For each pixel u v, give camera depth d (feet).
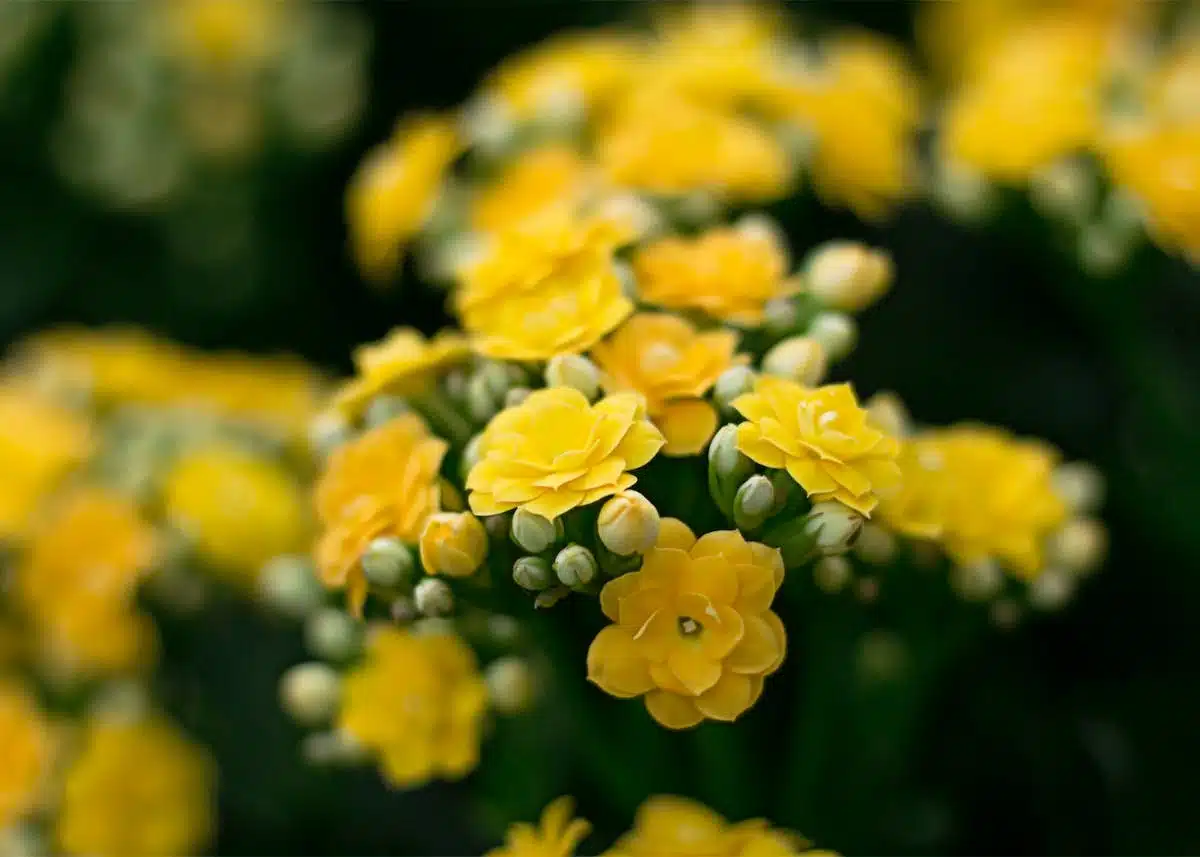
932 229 1.21
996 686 1.07
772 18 1.20
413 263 1.32
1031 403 1.15
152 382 1.16
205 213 1.38
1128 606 1.10
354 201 1.31
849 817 0.99
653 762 0.95
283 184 1.39
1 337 1.39
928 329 1.19
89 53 1.42
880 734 0.99
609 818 1.01
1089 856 1.04
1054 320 1.19
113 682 1.09
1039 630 1.10
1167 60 1.17
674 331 0.88
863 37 1.41
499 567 0.86
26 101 1.42
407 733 0.94
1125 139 1.03
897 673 0.97
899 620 0.95
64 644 1.06
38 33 1.41
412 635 0.94
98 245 1.42
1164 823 1.05
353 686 0.95
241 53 1.38
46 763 1.04
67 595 1.06
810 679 0.95
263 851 1.11
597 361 0.87
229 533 1.06
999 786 1.05
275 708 1.12
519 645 0.94
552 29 1.39
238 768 1.11
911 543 0.91
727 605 0.82
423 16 1.39
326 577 0.87
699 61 1.08
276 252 1.38
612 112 1.08
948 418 1.16
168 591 1.08
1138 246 1.04
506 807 0.98
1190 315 1.14
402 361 0.89
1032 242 1.09
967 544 0.91
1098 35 1.30
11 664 1.09
